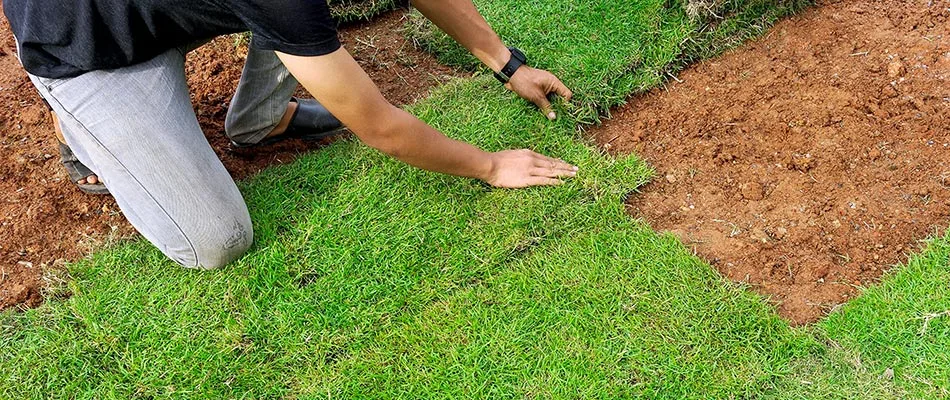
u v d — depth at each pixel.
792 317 2.23
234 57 3.19
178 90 2.32
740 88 2.89
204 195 2.28
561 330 2.22
